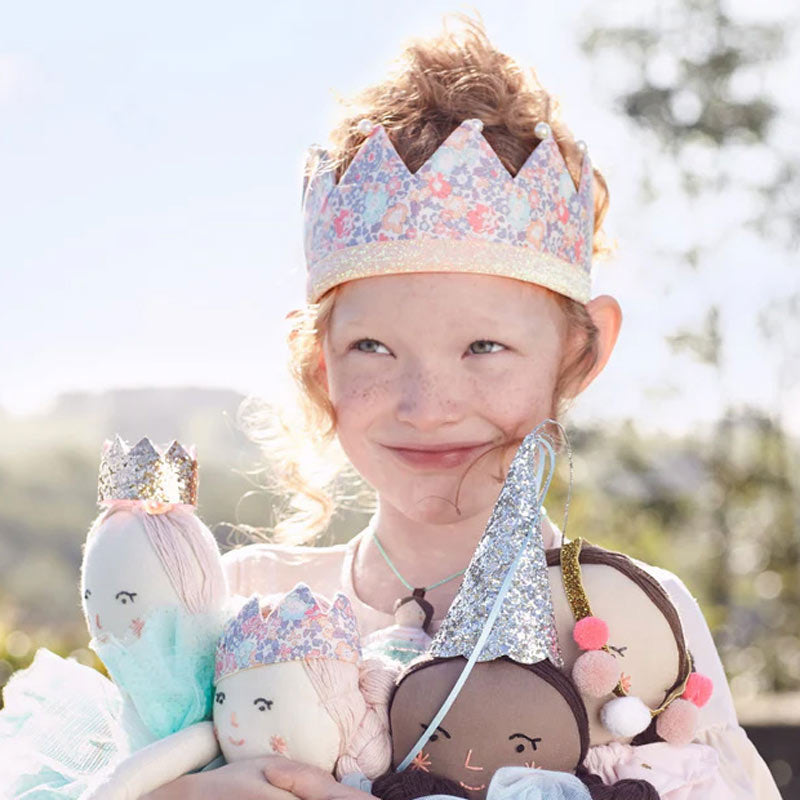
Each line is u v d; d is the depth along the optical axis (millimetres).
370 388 2035
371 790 1731
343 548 2465
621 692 1801
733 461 11188
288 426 2477
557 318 2090
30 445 19312
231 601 1941
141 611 1861
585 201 2186
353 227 2051
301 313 2336
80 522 18625
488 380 1990
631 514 10914
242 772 1728
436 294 1982
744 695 10922
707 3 11023
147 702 1845
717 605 11180
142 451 1947
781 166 10922
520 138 2115
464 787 1708
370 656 1856
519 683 1711
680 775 1843
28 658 6738
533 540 1801
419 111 2127
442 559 2164
